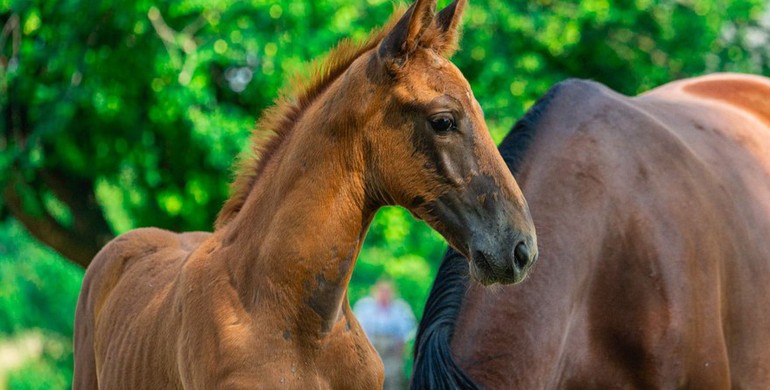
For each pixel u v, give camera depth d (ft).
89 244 49.29
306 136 18.99
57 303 79.10
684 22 49.11
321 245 18.52
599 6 46.42
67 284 77.30
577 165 21.81
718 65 53.36
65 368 83.51
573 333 21.07
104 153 45.78
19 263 74.64
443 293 20.66
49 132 42.96
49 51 43.75
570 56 49.49
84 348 24.68
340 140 18.56
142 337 20.94
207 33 42.75
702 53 51.29
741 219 23.34
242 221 19.62
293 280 18.57
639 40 49.85
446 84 17.89
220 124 42.27
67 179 48.78
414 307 78.84
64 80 44.42
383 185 18.35
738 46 53.72
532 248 17.57
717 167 23.84
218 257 19.61
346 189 18.54
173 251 23.53
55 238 48.91
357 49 19.85
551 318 20.44
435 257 62.59
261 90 43.57
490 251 17.44
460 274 20.59
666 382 21.13
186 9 41.60
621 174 21.95
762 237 23.52
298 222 18.62
